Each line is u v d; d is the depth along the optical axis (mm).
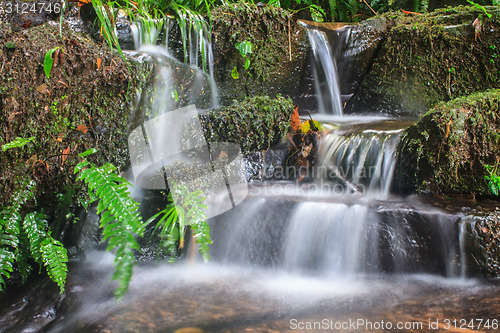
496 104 3250
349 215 2838
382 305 2256
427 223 2705
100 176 2346
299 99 4836
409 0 5859
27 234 2600
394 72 4773
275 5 4828
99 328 2047
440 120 3148
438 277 2686
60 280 2402
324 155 3727
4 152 2568
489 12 4414
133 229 2246
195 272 2834
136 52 3256
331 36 4715
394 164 3381
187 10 3945
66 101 2766
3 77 2488
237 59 4242
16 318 2271
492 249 2613
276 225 2965
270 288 2561
